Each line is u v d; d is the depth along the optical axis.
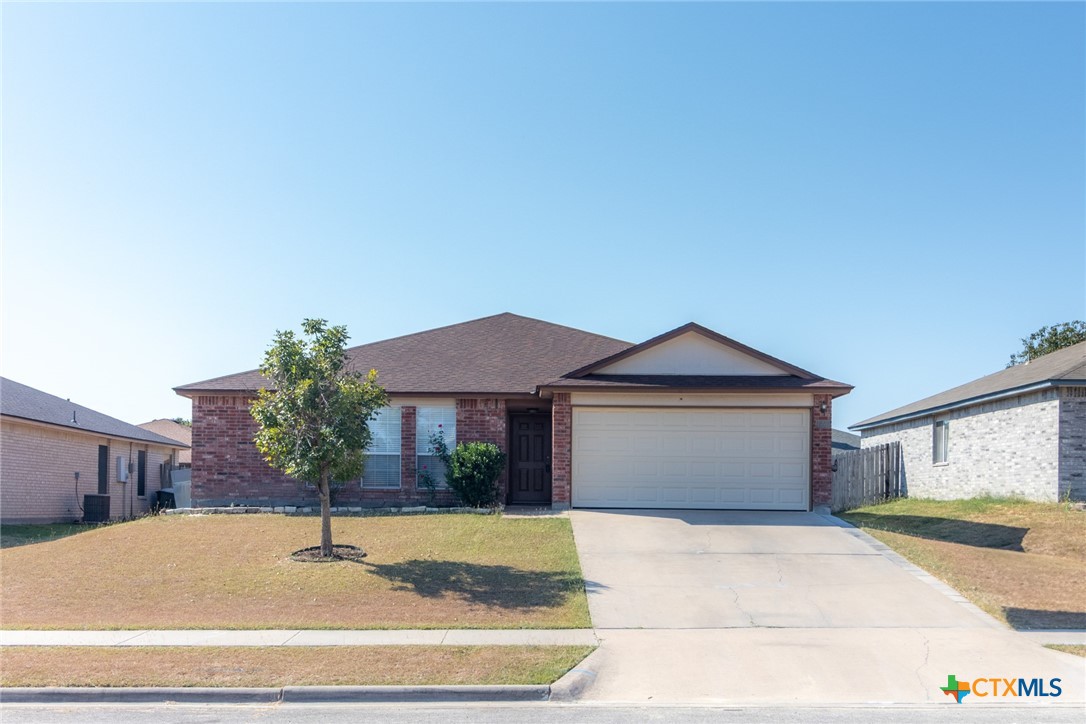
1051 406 20.17
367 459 21.50
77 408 29.66
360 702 8.97
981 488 23.75
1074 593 12.98
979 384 26.31
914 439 28.69
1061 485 19.73
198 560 15.45
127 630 11.55
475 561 15.18
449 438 21.58
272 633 11.35
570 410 20.42
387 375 22.41
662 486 20.33
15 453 24.25
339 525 18.22
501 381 22.05
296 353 15.44
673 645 10.77
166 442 34.09
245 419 21.41
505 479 21.75
